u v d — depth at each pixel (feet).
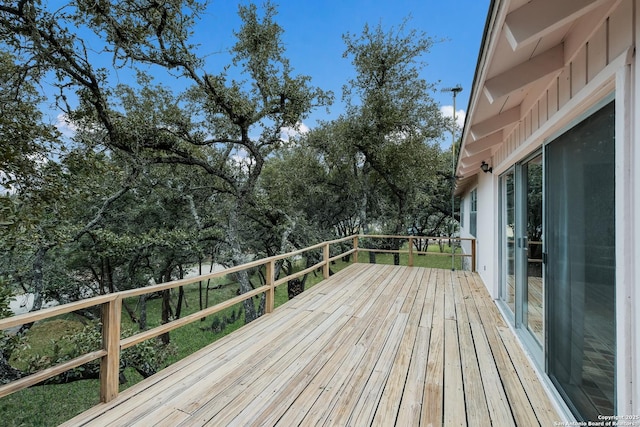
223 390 7.59
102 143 21.22
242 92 27.86
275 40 28.68
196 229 33.58
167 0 17.95
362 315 13.33
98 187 20.67
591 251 5.58
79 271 35.73
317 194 45.83
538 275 9.22
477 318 12.94
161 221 37.01
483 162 16.87
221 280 65.57
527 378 8.25
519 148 10.21
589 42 5.33
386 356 9.50
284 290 54.80
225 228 34.88
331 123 41.50
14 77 14.51
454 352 9.80
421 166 37.06
